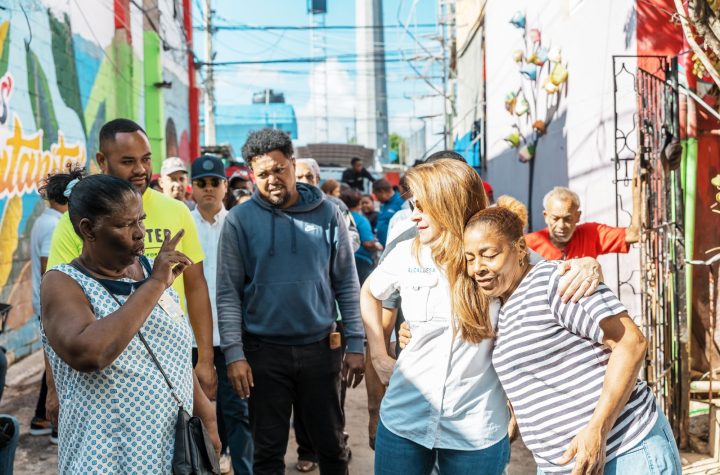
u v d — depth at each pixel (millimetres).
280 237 3596
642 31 5812
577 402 2238
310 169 5727
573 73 8016
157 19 14820
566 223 4547
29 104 7961
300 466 4676
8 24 7383
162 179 5832
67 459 2188
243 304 3674
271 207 3645
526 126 10914
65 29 9336
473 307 2445
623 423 2225
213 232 4719
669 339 4555
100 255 2246
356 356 3697
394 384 2674
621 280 6262
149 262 2512
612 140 6586
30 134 7957
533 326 2275
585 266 2199
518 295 2320
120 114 12188
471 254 2303
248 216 3635
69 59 9477
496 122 14148
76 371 2156
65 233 2945
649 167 4445
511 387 2375
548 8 9227
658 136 4590
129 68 12828
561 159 8641
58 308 2113
